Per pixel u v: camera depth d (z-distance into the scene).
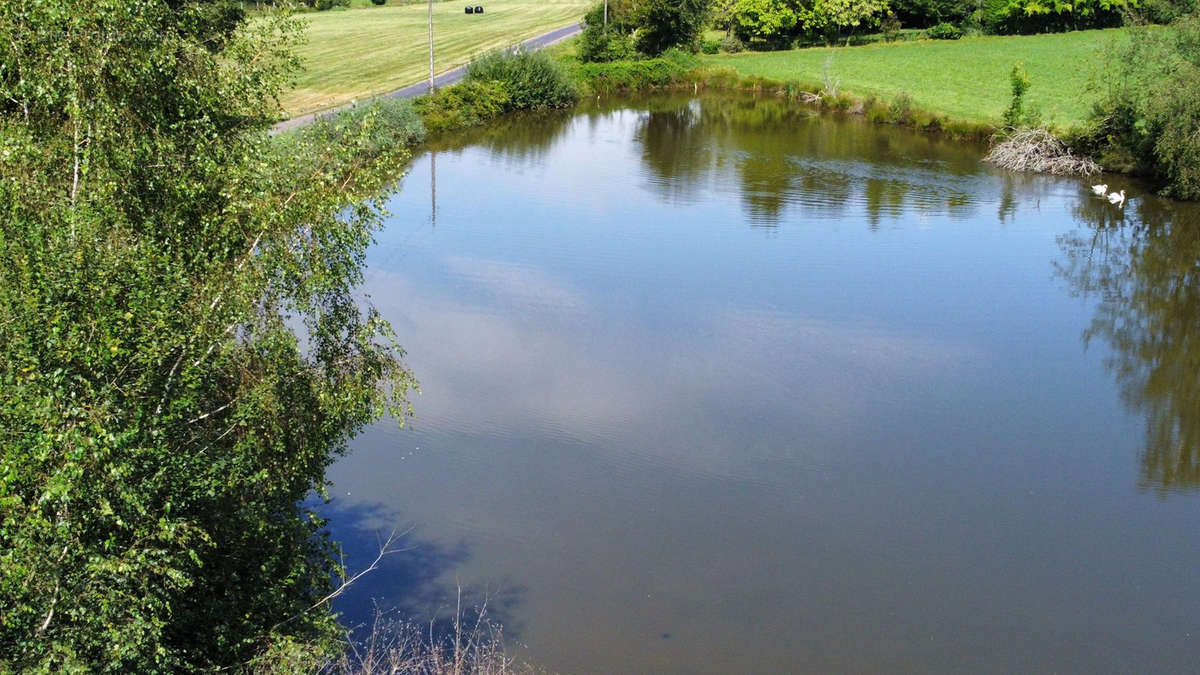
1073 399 23.27
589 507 18.30
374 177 12.93
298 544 12.43
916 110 57.78
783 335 26.41
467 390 22.78
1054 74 65.19
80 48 12.00
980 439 21.25
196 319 10.82
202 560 10.75
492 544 17.09
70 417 9.07
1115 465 20.36
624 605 15.62
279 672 10.84
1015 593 16.30
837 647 14.86
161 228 12.08
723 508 18.38
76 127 11.80
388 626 14.80
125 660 9.37
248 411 11.20
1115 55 47.41
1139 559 17.28
